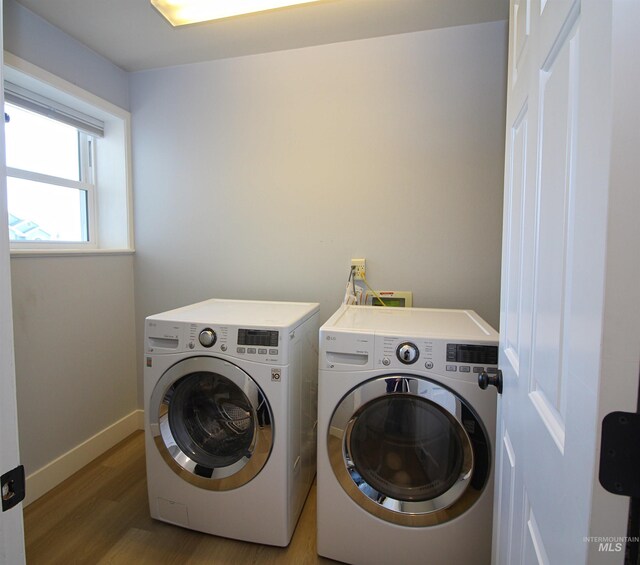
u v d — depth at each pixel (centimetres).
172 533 150
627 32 34
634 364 35
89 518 159
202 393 154
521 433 72
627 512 36
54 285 183
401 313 166
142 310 233
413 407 130
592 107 39
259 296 213
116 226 226
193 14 150
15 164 180
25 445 169
